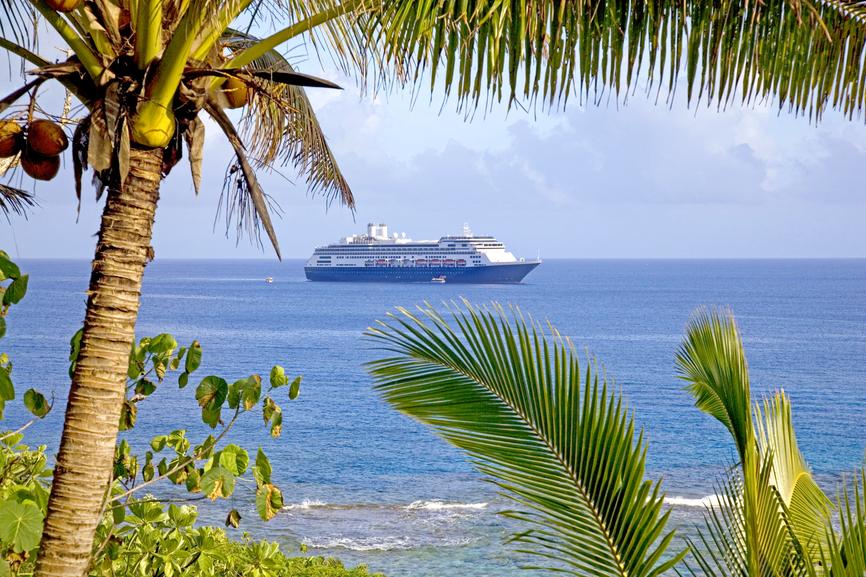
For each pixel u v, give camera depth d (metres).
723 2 5.83
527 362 6.39
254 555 8.95
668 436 83.06
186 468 7.81
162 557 7.89
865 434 86.56
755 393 116.00
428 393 6.58
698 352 7.30
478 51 5.46
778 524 6.39
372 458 74.62
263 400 7.80
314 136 9.55
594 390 6.19
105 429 6.14
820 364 152.88
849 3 6.42
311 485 64.25
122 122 5.80
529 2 5.12
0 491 7.61
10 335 180.88
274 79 6.05
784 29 6.16
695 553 6.24
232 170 6.64
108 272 6.08
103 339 6.09
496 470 6.32
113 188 6.07
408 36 5.25
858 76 6.44
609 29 5.66
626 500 6.06
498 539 48.31
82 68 5.85
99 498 6.20
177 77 5.86
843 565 5.54
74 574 6.14
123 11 5.92
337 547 47.38
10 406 88.69
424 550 46.62
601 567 6.14
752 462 6.39
